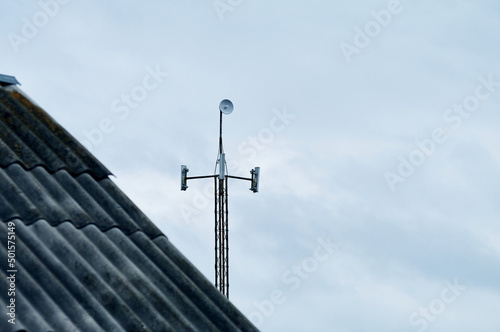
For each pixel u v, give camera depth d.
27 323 8.73
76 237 10.41
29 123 12.24
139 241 11.14
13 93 12.72
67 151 11.96
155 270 10.73
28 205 10.47
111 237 10.91
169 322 10.12
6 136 11.65
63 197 11.03
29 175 11.18
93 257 10.29
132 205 11.71
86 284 9.86
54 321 9.03
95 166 12.01
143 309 9.95
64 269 9.81
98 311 9.50
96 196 11.48
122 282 10.12
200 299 10.80
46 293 9.36
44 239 10.16
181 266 11.24
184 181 44.12
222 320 10.70
